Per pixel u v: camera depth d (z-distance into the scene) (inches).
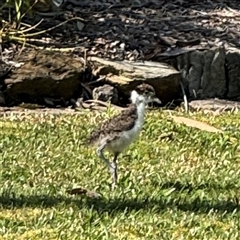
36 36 679.1
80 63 637.3
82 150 465.7
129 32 713.6
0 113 578.6
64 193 379.6
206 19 772.6
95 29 711.1
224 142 491.8
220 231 335.9
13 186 389.1
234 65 676.1
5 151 457.4
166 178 414.3
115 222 338.0
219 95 670.5
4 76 615.2
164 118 552.1
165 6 794.2
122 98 634.8
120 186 395.5
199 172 430.9
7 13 652.7
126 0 792.3
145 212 355.6
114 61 658.2
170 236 327.9
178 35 721.6
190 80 665.0
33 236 323.9
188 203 370.6
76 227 332.2
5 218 342.3
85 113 582.2
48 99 618.2
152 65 657.6
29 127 514.9
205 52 670.5
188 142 494.9
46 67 623.8
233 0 837.2
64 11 735.7
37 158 444.8
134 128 392.5
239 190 400.2
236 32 746.2
